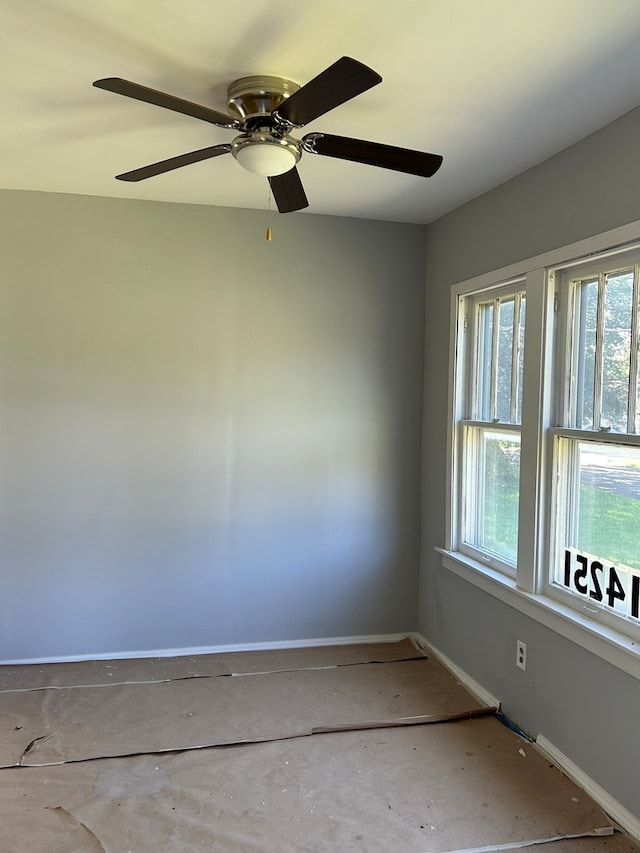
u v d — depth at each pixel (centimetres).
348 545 363
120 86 154
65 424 326
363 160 194
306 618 359
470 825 208
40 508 326
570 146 239
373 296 360
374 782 231
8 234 316
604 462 230
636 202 206
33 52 180
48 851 193
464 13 158
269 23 164
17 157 267
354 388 360
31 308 320
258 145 187
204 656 343
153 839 199
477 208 308
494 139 236
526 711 265
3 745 251
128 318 330
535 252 261
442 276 346
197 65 186
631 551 216
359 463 362
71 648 333
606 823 209
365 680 317
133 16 161
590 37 169
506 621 280
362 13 159
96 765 238
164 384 336
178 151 259
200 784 228
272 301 347
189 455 341
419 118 219
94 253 325
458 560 318
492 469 307
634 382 215
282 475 352
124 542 336
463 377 328
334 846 197
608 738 215
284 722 273
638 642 206
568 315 248
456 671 324
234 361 344
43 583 328
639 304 213
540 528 257
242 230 342
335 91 154
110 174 289
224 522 346
